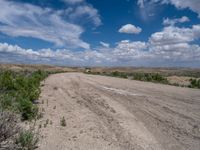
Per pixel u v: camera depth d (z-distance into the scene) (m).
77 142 6.49
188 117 9.66
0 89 11.49
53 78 31.36
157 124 8.52
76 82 24.56
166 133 7.52
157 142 6.70
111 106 11.56
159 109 11.09
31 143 5.69
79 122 8.50
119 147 6.26
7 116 5.94
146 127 8.12
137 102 12.84
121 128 7.93
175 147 6.37
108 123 8.51
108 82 25.62
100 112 10.24
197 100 14.21
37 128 7.39
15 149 5.17
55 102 12.25
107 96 14.79
